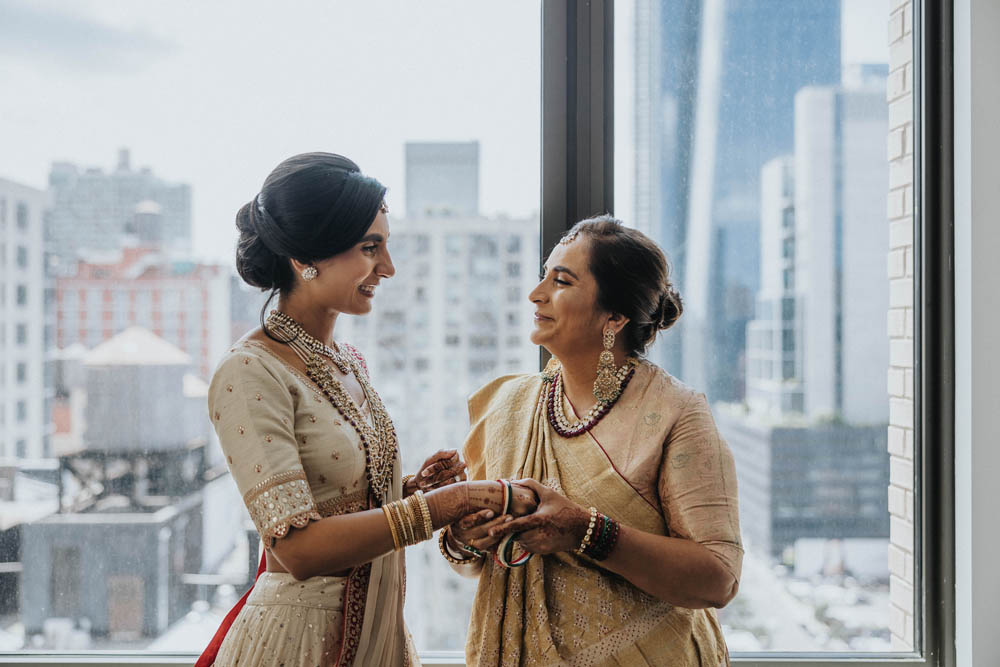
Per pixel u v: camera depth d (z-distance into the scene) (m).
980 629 1.83
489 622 1.33
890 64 1.96
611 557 1.21
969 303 1.84
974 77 1.84
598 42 1.90
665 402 1.33
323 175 1.26
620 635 1.26
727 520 1.26
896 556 1.97
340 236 1.25
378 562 1.31
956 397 1.88
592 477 1.30
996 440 1.84
